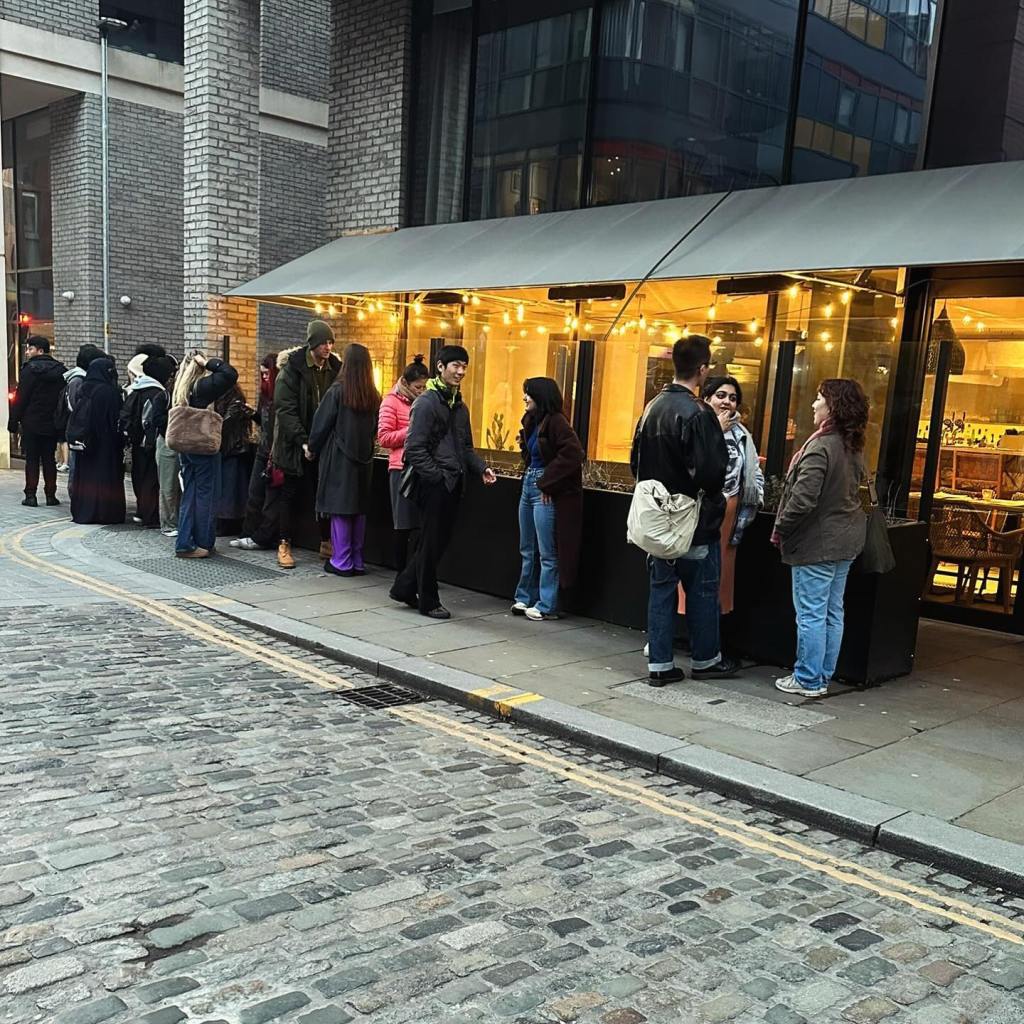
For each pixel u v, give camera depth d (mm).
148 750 4184
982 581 7250
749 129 8383
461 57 10617
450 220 10898
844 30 7699
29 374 10875
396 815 3709
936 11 7207
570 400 8281
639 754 4406
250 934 2809
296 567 8367
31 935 2734
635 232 8359
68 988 2502
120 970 2594
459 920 2963
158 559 8367
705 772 4188
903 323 7227
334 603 7098
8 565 7809
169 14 16172
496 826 3672
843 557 5047
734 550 5758
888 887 3359
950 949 2963
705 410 5004
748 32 8289
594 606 6941
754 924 3049
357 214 11719
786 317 8141
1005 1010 2654
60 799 3635
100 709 4668
